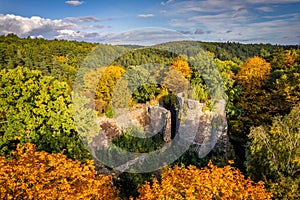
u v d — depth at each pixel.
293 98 25.20
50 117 19.20
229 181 12.45
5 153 17.30
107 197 12.73
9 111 18.88
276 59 38.91
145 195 11.74
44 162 11.64
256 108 28.66
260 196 12.30
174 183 12.25
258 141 17.27
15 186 10.33
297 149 15.79
